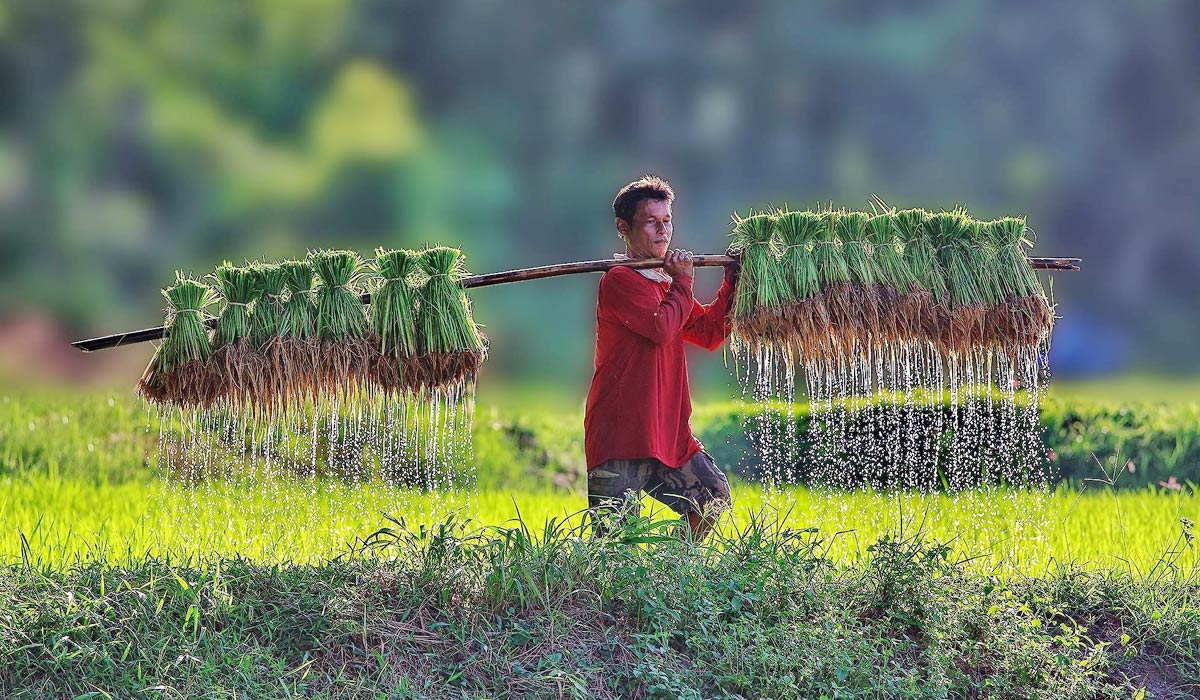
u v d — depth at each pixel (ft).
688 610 50.06
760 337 58.29
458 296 57.57
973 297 59.21
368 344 57.00
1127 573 59.26
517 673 47.06
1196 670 51.98
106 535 66.13
